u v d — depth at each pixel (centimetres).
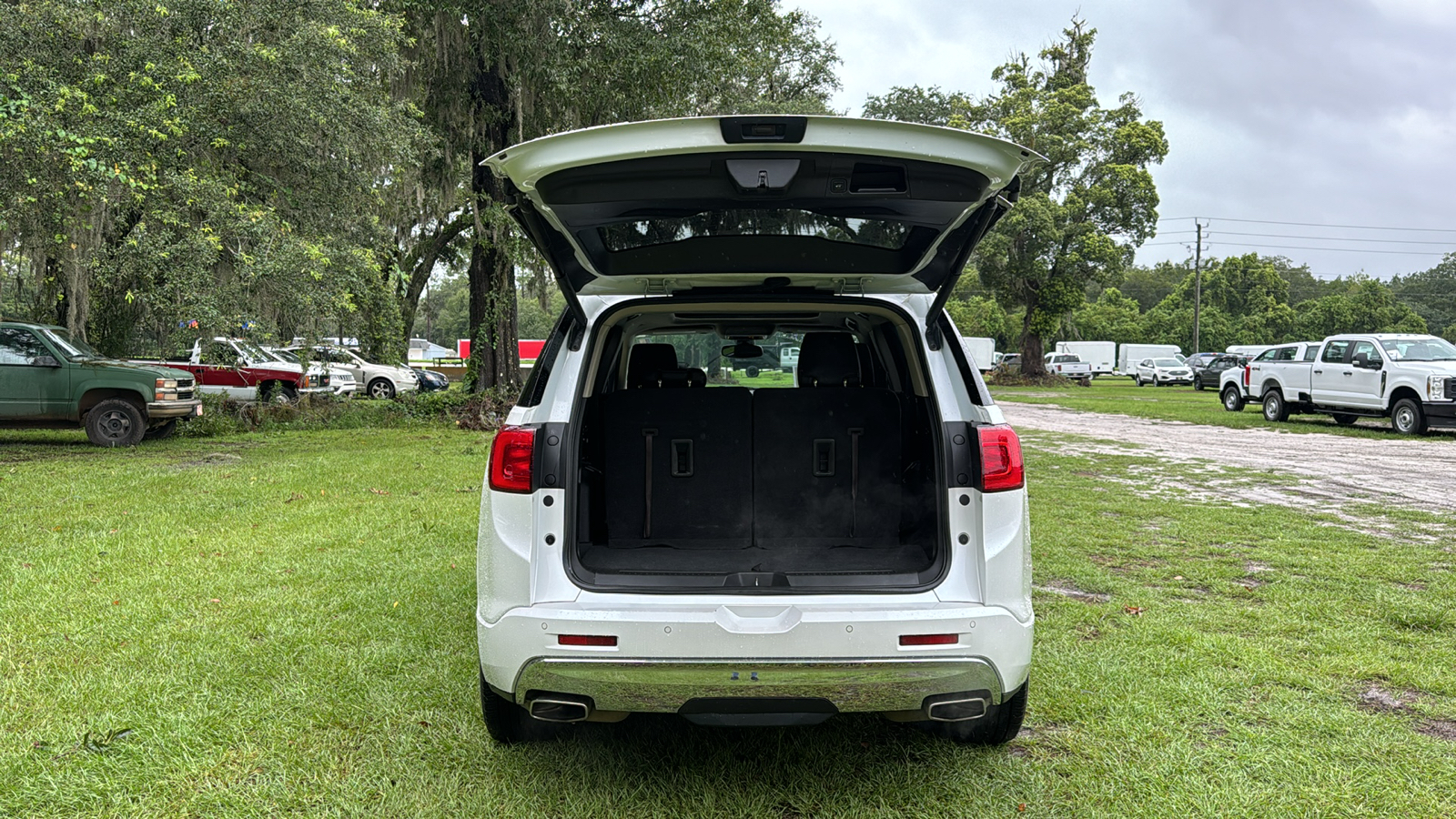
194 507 827
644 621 266
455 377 4409
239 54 1220
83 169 1064
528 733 339
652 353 417
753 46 1927
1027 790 305
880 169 256
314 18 1313
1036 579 593
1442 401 1644
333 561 614
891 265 315
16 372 1353
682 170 256
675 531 351
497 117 1767
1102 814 289
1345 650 444
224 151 1302
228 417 1775
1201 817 287
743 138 244
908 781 312
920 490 338
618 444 352
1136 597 544
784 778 315
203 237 1173
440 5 1609
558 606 276
